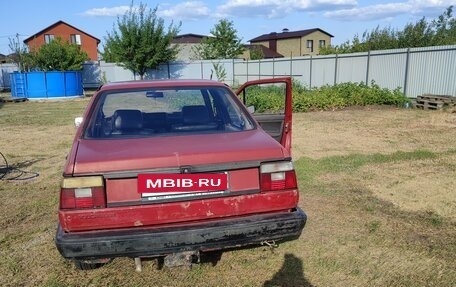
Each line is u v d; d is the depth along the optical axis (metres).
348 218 4.15
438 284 2.95
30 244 3.76
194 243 2.64
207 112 3.51
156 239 2.57
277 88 18.77
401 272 3.12
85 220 2.56
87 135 3.16
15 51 34.41
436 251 3.43
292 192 2.85
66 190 2.57
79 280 3.09
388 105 15.06
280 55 58.09
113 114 3.37
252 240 2.75
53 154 7.98
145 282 3.05
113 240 2.53
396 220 4.10
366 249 3.48
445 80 14.48
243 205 2.75
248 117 3.58
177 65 35.16
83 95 27.73
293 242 3.63
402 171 5.93
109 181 2.61
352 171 5.94
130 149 2.81
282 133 4.11
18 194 5.33
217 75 31.12
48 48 34.56
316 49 61.16
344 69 19.95
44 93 25.34
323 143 8.19
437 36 24.09
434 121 10.89
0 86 36.22
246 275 3.13
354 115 12.69
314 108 14.28
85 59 38.41
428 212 4.32
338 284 2.98
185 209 2.66
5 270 3.27
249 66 30.39
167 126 3.30
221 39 42.53
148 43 32.69
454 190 5.01
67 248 2.51
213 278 3.09
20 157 7.73
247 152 2.79
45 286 3.02
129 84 3.85
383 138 8.64
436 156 6.83
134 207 2.59
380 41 25.81
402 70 16.38
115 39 32.66
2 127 12.17
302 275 3.11
